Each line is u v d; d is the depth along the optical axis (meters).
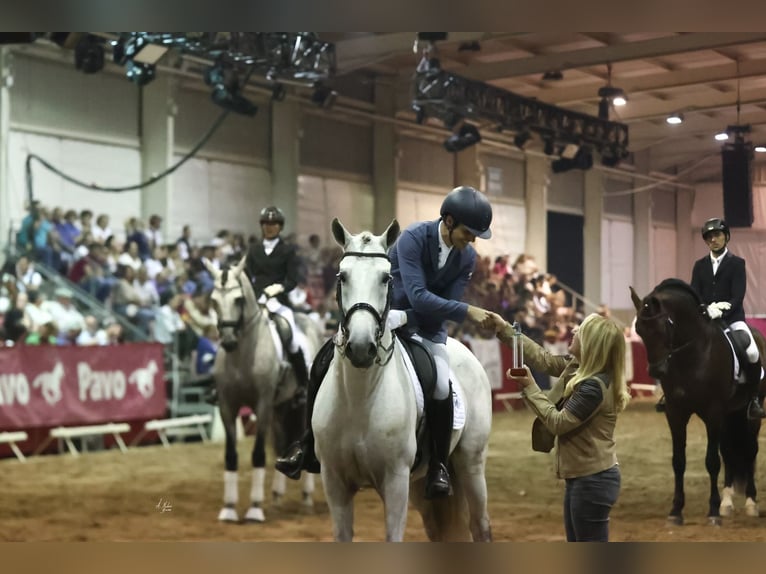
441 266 5.75
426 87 18.91
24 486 11.43
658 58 21.97
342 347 5.24
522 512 9.84
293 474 5.89
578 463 5.15
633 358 25.06
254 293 9.79
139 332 16.67
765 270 18.20
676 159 23.89
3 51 16.70
